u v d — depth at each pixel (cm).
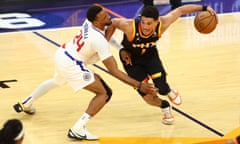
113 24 927
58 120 1035
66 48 942
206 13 990
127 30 920
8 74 1320
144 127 995
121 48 977
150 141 931
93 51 916
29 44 1590
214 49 1508
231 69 1329
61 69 935
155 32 925
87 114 933
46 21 1892
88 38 903
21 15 1983
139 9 2048
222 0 2202
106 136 956
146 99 985
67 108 1098
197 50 1502
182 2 2105
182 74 1300
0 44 1593
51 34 1708
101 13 895
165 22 933
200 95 1153
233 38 1616
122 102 1127
